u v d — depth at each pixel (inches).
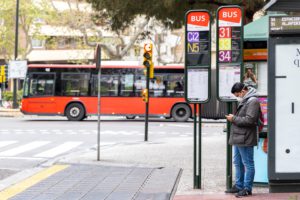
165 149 759.7
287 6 394.3
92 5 844.6
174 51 2346.2
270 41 413.7
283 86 415.2
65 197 433.1
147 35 998.4
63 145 861.2
